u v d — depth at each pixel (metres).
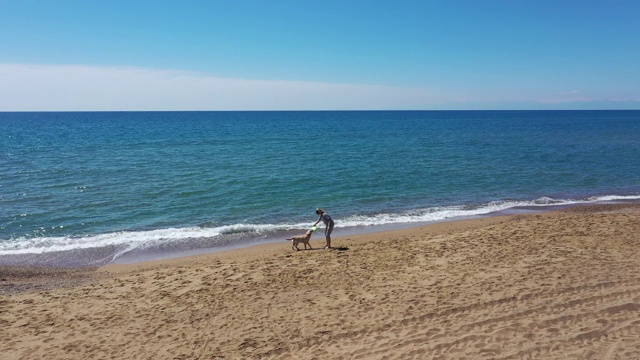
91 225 19.95
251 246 16.98
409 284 10.77
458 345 7.52
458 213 21.95
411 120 146.00
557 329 7.79
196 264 14.47
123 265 15.12
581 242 13.61
